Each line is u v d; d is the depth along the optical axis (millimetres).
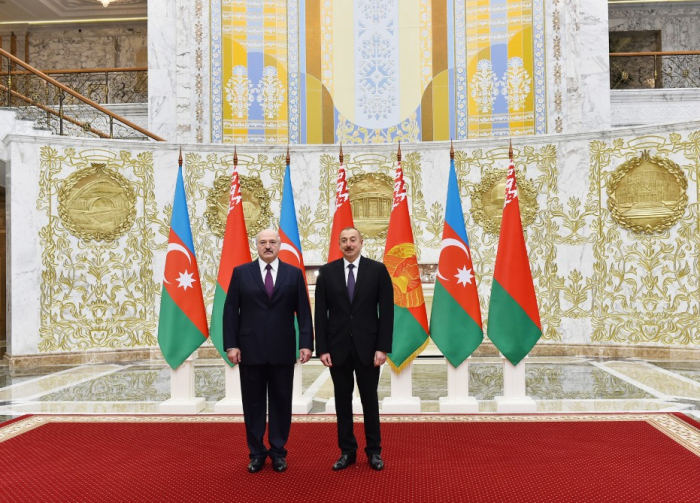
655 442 4812
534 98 11891
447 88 12273
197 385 8086
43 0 17781
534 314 6145
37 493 3795
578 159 10570
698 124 9641
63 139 10406
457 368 6191
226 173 11250
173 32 12211
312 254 11250
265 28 12430
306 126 12375
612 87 18391
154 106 12086
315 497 3680
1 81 16625
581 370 8836
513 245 6207
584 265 10484
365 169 11305
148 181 10969
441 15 12344
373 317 4340
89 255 10531
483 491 3738
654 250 9984
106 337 10562
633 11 18438
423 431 5316
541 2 11906
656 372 8539
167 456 4633
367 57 12445
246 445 4965
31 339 10086
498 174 10930
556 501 3545
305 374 9031
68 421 5863
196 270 6418
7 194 10195
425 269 10930
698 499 3543
